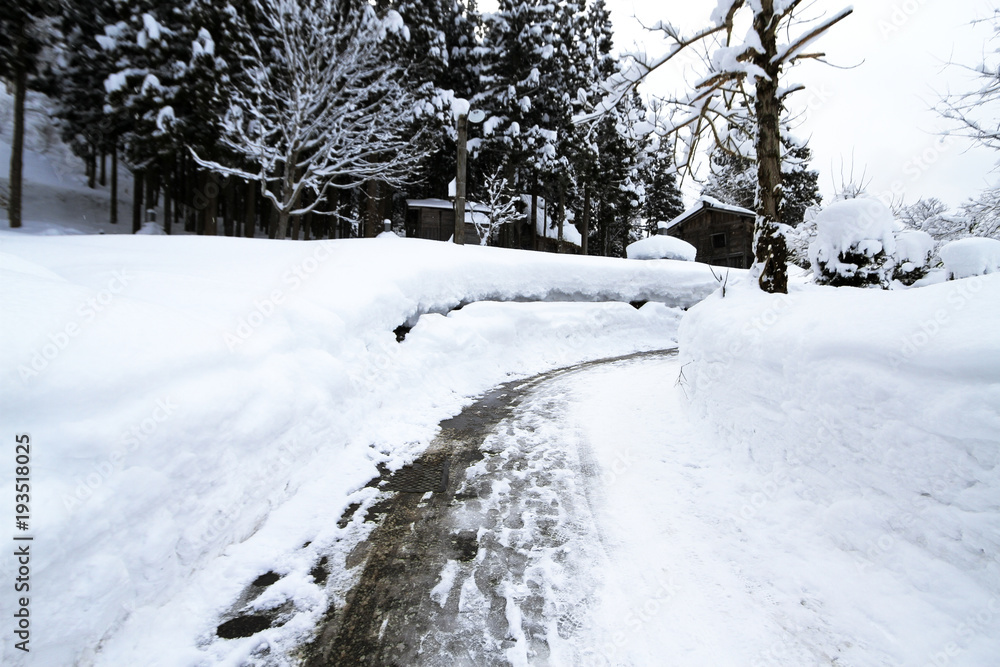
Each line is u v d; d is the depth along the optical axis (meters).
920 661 1.91
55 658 1.75
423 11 18.73
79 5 17.56
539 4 20.78
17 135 16.48
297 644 2.15
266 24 13.89
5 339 2.04
